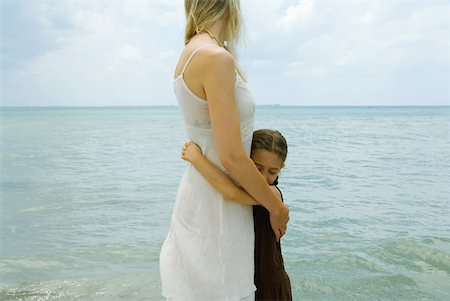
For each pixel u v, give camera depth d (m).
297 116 73.25
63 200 8.97
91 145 21.86
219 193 1.99
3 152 18.58
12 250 5.77
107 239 6.27
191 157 2.01
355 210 8.12
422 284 4.70
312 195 9.59
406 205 8.57
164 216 7.63
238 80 1.94
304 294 4.45
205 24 2.03
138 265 5.23
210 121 1.96
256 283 2.15
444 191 10.11
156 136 28.19
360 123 49.72
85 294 4.39
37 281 4.72
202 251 1.99
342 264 5.25
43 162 15.34
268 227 2.14
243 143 2.00
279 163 2.16
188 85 1.94
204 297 1.97
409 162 15.65
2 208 8.25
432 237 6.35
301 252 5.70
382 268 5.13
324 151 19.50
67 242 6.13
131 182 11.19
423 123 50.41
